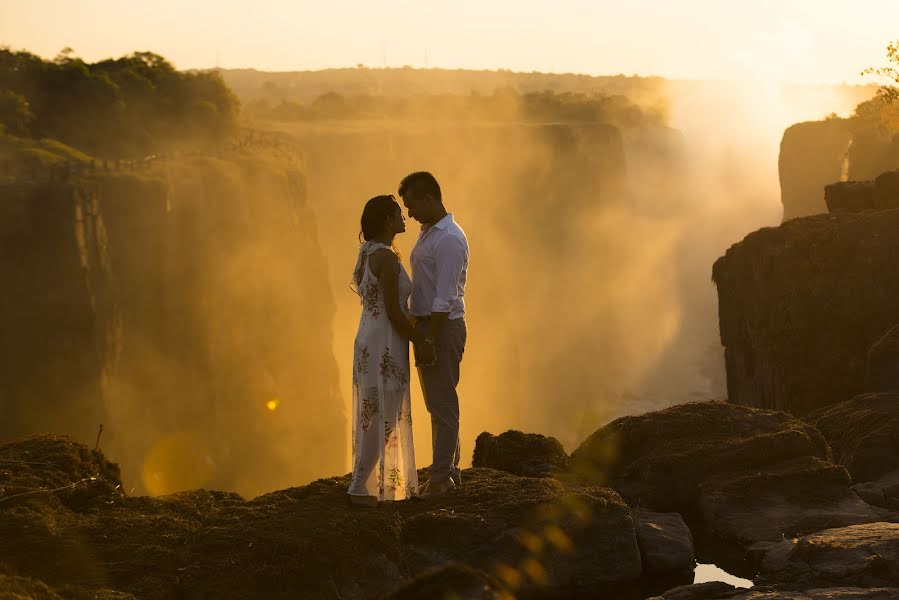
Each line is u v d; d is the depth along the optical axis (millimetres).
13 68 73250
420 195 5828
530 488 6113
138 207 47188
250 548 5316
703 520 6719
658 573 5875
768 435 7082
